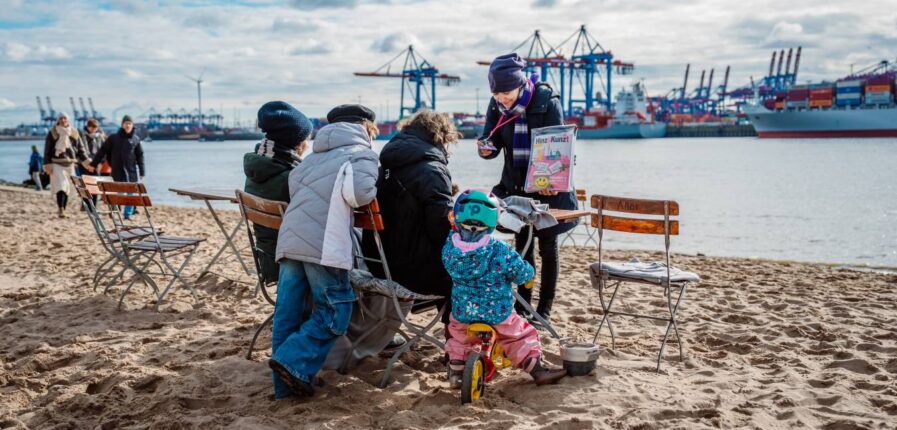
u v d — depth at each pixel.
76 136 14.12
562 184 4.90
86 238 10.76
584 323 5.95
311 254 3.88
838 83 137.62
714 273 8.86
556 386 4.14
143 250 6.17
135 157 12.47
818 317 6.07
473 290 4.00
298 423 3.71
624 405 3.87
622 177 43.75
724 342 5.29
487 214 3.89
